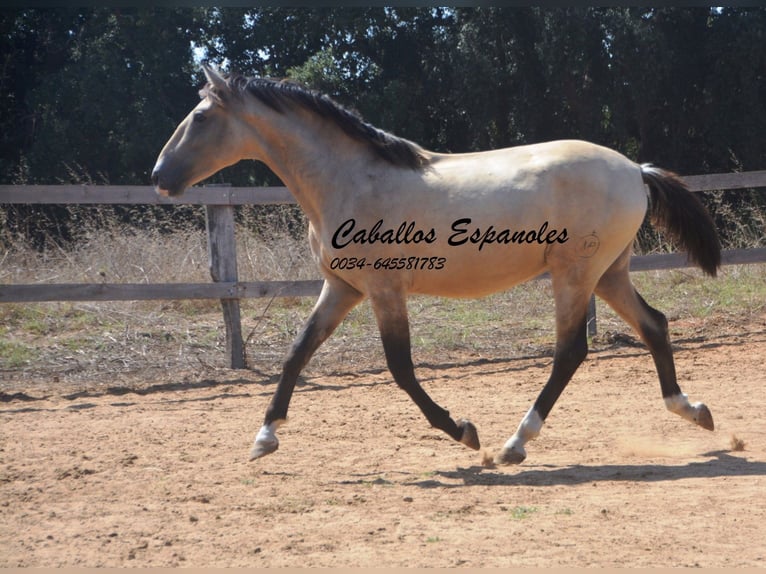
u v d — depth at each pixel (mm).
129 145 23953
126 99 24641
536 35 22359
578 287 5293
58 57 26547
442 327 10656
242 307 11297
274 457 5555
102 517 4273
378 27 24344
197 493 4688
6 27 25000
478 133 24031
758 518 4062
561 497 4508
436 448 5762
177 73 25312
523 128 23562
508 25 22375
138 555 3688
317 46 26016
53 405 7562
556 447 5730
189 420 6789
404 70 25500
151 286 8695
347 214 5301
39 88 24859
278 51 26250
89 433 6336
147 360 9258
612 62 21766
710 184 10023
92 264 11117
